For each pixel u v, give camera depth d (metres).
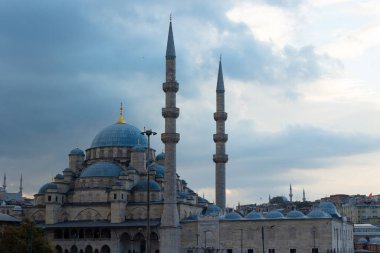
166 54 199.75
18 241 147.25
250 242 194.50
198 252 194.62
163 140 193.25
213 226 197.88
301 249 190.12
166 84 196.88
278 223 193.38
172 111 194.25
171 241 185.50
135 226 195.25
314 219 190.62
